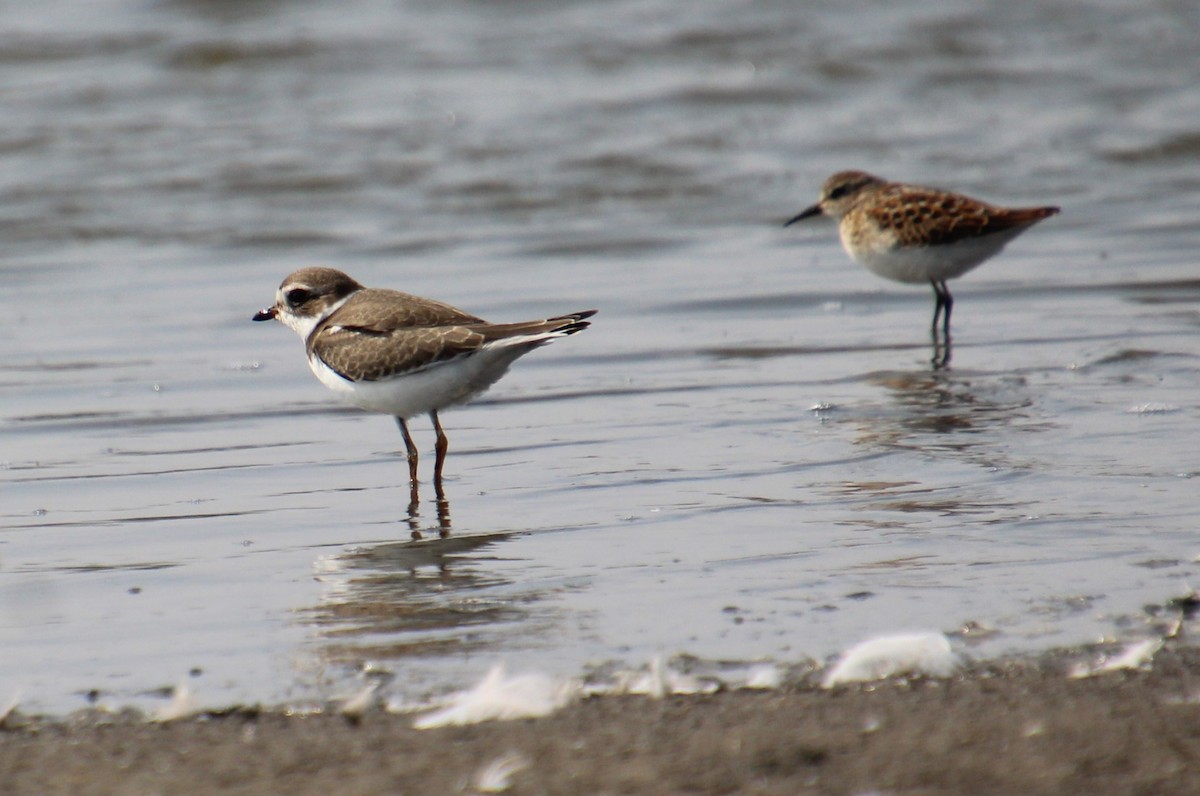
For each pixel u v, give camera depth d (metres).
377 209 22.70
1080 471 11.22
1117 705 6.83
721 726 6.76
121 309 18.16
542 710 7.09
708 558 9.62
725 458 12.10
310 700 7.47
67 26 31.28
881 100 28.58
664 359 15.82
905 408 13.43
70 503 11.38
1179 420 12.61
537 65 30.05
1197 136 25.69
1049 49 31.25
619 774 6.29
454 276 19.52
